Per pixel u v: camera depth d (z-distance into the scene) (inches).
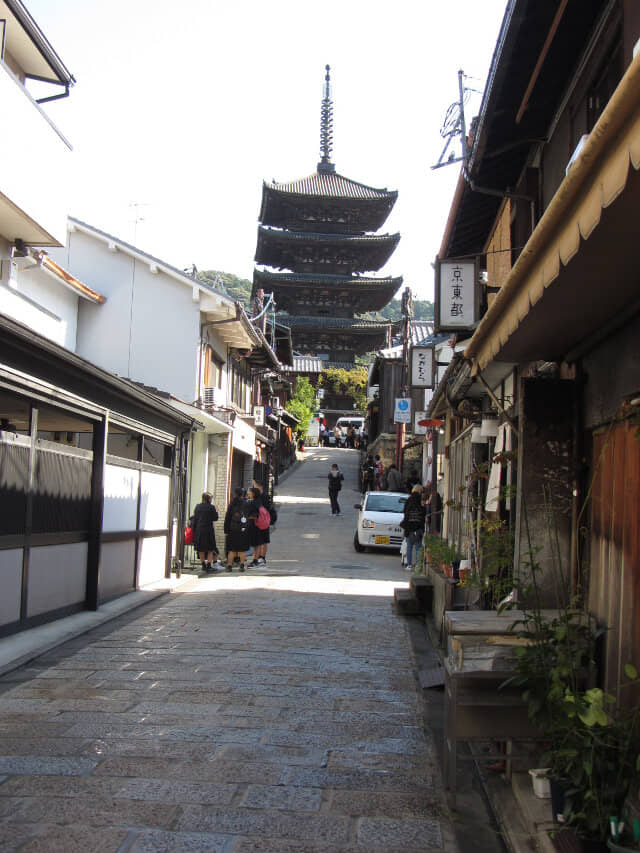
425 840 149.3
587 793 128.2
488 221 409.7
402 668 295.3
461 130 413.7
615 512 173.0
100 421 398.6
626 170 89.7
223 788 170.7
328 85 2479.1
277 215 2416.3
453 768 169.0
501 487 284.8
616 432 174.9
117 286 729.0
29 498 324.8
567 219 113.1
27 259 499.8
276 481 1491.1
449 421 543.8
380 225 2425.0
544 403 210.7
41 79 508.7
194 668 281.6
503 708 165.8
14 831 145.9
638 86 82.5
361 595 502.6
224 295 719.7
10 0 418.9
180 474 585.0
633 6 210.1
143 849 140.2
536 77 264.1
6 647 296.2
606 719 130.5
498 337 172.4
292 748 199.2
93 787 168.6
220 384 840.9
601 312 165.6
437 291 356.5
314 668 288.7
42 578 343.9
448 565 381.7
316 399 2566.4
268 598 471.5
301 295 2476.6
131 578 474.3
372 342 2618.1
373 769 186.5
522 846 140.6
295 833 149.9
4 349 281.3
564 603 203.0
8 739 199.5
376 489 1370.6
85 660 291.4
